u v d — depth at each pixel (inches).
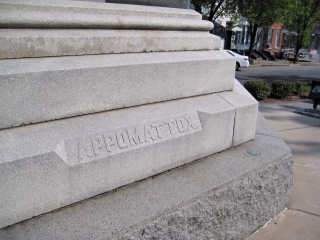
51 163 79.8
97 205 86.7
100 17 103.2
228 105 127.1
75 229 76.9
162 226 87.3
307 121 272.2
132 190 95.0
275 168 125.8
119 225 79.4
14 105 81.0
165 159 105.9
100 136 90.6
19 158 74.8
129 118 100.0
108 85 97.6
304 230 121.6
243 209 113.5
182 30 130.0
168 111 110.0
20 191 76.4
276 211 130.6
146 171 101.3
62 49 93.4
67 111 90.6
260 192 119.4
